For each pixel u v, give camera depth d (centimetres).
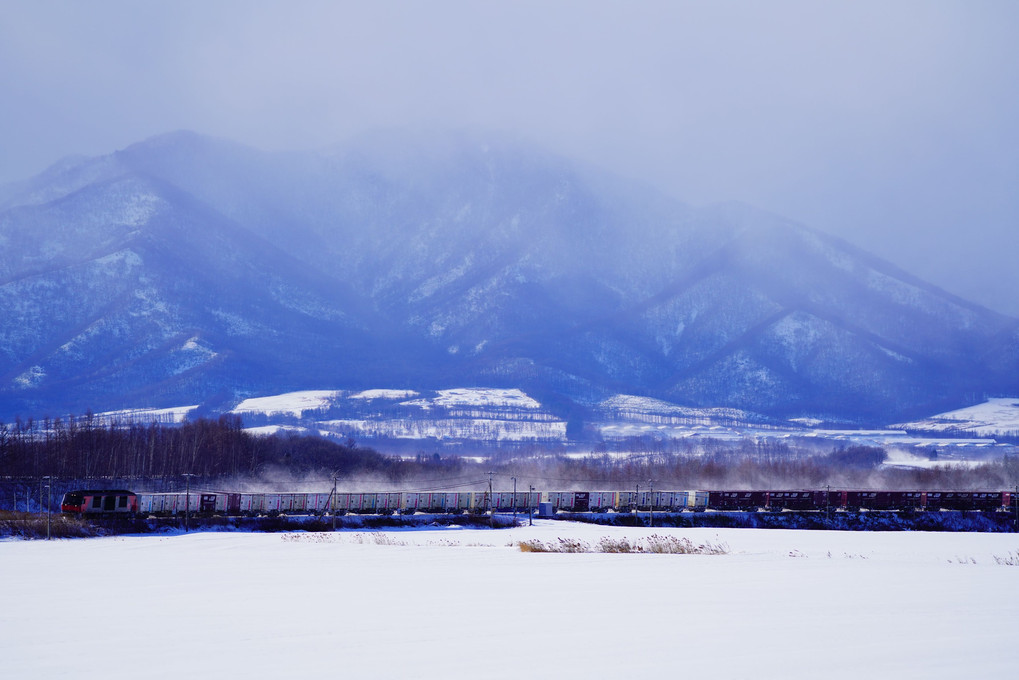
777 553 8550
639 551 8006
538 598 4244
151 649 3006
